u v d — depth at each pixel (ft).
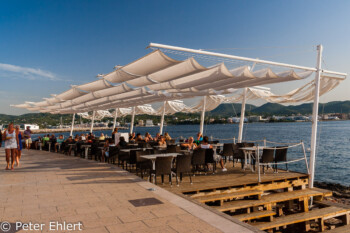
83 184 23.35
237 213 24.61
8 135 31.73
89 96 47.42
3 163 38.04
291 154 88.48
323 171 61.00
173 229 12.86
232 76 24.77
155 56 21.36
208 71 26.09
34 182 24.26
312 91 35.24
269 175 29.45
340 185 47.14
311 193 27.20
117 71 26.73
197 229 12.86
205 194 23.31
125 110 90.79
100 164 36.09
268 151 29.94
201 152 28.60
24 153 55.26
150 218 14.46
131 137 49.73
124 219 14.32
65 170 31.04
